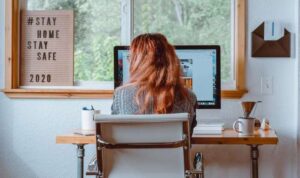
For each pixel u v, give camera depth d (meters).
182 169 1.70
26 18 2.73
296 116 2.62
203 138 2.10
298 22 2.56
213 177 2.71
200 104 2.42
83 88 2.72
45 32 2.73
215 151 2.71
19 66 2.74
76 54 2.77
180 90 1.86
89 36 2.77
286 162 2.66
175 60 1.88
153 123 1.64
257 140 2.10
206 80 2.42
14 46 2.71
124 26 2.75
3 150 2.77
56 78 2.73
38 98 2.73
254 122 2.28
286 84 2.63
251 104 2.23
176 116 1.62
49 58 2.73
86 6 2.77
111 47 2.77
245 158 2.70
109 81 2.77
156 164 1.69
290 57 2.62
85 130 2.29
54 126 2.74
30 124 2.75
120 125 1.64
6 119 2.76
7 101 2.75
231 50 2.72
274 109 2.64
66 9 2.77
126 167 1.69
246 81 2.65
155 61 1.83
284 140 2.65
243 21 2.63
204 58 2.42
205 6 2.73
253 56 2.62
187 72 2.42
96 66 2.78
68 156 2.76
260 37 2.61
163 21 2.75
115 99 1.83
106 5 2.77
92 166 1.80
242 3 2.62
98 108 2.71
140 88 1.79
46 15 2.73
